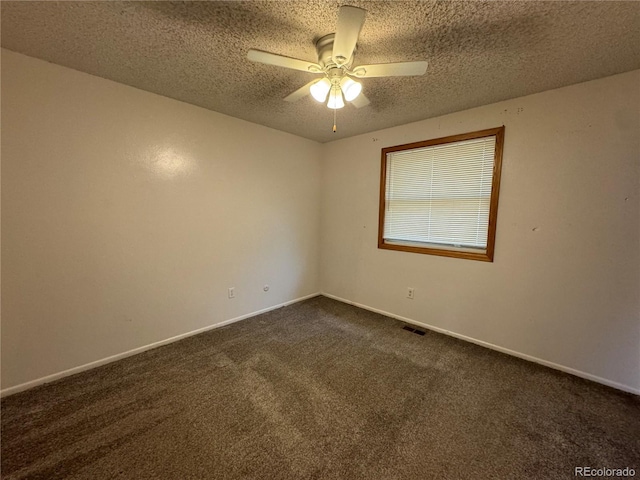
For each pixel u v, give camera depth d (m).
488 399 1.88
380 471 1.36
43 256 1.95
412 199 3.09
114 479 1.30
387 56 1.77
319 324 3.10
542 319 2.31
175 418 1.68
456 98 2.36
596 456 1.45
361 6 1.33
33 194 1.89
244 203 3.11
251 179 3.15
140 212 2.37
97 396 1.87
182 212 2.62
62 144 1.97
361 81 2.06
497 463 1.41
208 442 1.51
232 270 3.07
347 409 1.78
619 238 1.97
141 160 2.34
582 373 2.15
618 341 2.00
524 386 2.03
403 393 1.94
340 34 1.26
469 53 1.71
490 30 1.50
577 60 1.76
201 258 2.80
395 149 3.15
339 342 2.68
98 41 1.65
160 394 1.90
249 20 1.46
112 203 2.22
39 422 1.63
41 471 1.33
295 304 3.75
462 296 2.75
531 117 2.27
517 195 2.37
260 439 1.54
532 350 2.37
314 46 1.68
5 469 1.34
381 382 2.06
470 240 2.71
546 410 1.78
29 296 1.91
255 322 3.14
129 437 1.54
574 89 2.08
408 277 3.15
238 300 3.16
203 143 2.71
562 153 2.15
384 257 3.36
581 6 1.31
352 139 3.59
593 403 1.85
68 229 2.03
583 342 2.14
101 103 2.11
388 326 3.06
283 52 1.75
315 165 3.89
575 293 2.16
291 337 2.78
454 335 2.83
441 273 2.88
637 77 1.86
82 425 1.61
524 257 2.37
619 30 1.47
